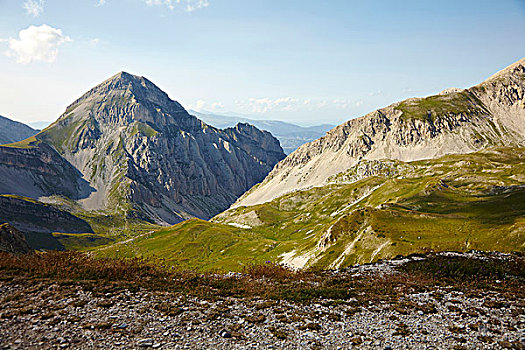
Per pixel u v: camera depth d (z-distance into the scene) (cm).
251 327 2180
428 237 8219
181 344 1845
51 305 2100
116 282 2712
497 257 4334
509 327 2272
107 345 1733
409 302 2817
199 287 2956
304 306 2692
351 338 2094
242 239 19212
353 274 3903
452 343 2038
